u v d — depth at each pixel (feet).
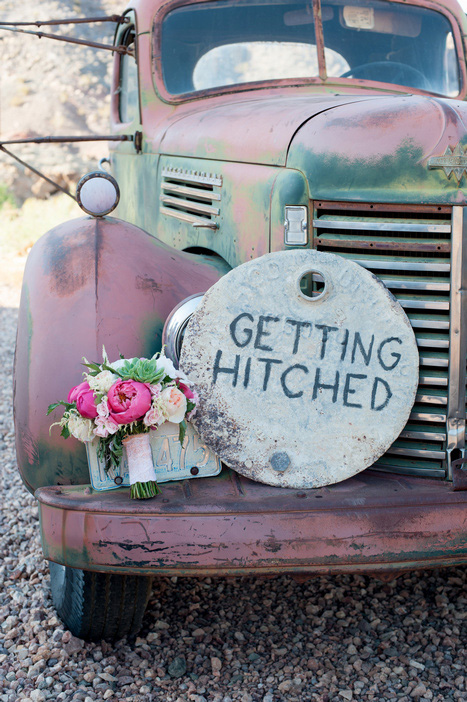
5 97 69.36
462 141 7.43
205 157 10.30
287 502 6.88
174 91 12.49
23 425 7.93
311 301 7.48
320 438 7.41
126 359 7.39
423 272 7.67
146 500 6.93
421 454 7.70
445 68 12.39
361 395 7.48
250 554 6.74
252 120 9.46
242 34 11.93
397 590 10.41
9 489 13.97
